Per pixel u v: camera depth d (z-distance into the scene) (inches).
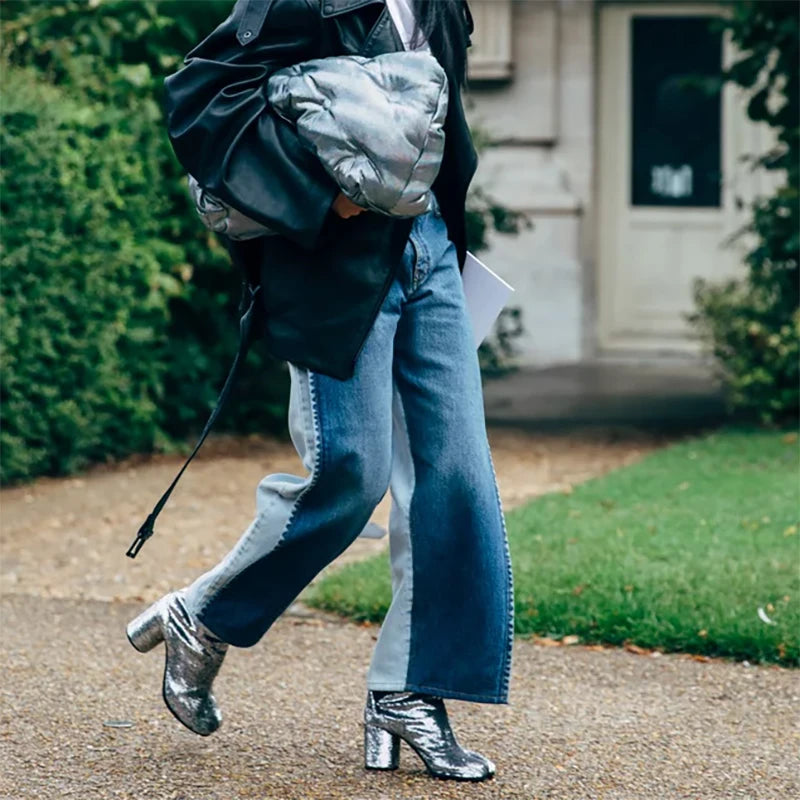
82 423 429.1
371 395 178.7
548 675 240.2
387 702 191.0
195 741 204.8
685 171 729.6
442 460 184.1
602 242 733.9
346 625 271.7
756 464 423.2
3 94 401.4
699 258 731.4
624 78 725.3
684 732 212.1
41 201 405.7
